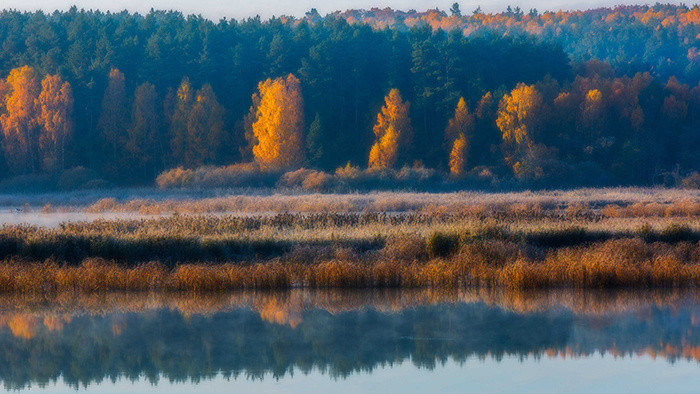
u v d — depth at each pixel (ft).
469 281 170.71
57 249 186.09
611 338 124.16
